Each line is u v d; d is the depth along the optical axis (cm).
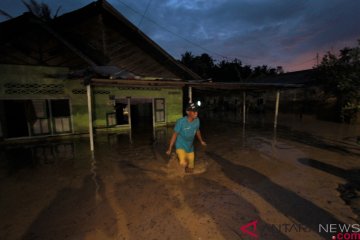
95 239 280
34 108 952
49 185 461
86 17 1009
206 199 387
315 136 995
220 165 578
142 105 2008
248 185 446
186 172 525
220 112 2561
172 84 1034
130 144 870
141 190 428
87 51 1129
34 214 344
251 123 1512
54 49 946
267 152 713
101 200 388
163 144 864
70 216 336
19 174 535
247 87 1188
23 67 916
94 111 1129
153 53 1268
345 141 880
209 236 285
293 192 412
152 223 315
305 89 1852
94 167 579
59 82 998
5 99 892
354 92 1326
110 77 830
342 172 521
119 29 1089
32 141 948
